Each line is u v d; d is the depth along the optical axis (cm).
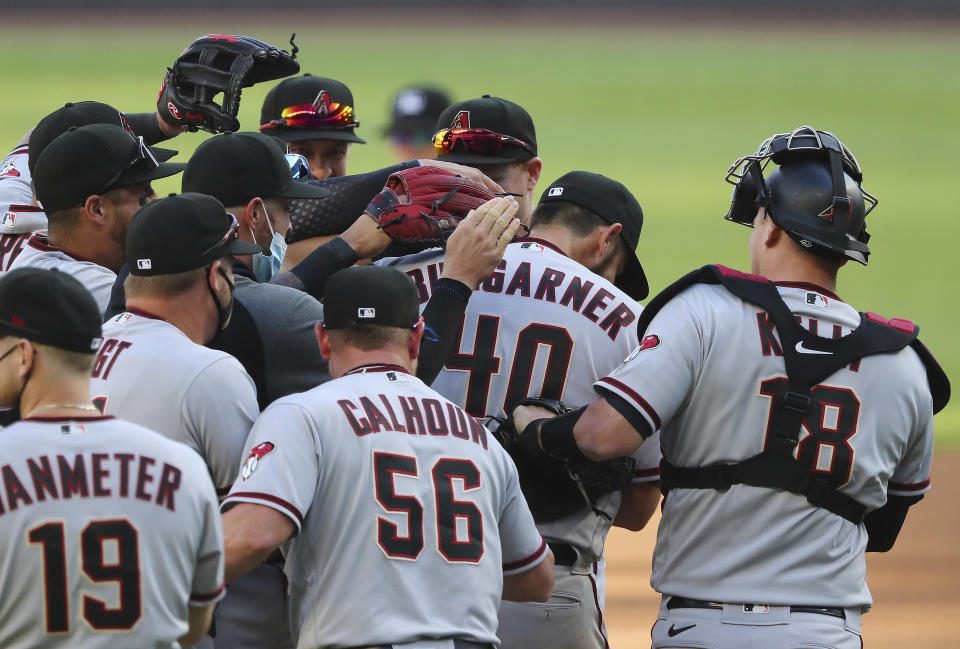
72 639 1003
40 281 1044
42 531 1002
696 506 1327
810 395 1289
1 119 11369
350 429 1180
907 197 9806
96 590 1007
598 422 1312
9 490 1005
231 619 1305
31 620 998
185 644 1095
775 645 1281
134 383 1208
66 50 18862
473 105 1688
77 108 1579
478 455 1224
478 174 1557
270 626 1317
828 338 1305
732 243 7425
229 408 1220
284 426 1168
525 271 1472
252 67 1587
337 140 2300
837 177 1330
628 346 1465
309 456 1161
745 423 1298
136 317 1241
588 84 17388
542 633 1435
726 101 16038
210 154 1380
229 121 1562
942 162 11606
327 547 1163
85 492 1018
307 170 1736
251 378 1297
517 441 1389
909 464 1385
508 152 1669
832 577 1301
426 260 1524
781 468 1291
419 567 1166
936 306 5922
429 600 1165
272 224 1391
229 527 1122
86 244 1438
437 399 1240
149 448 1051
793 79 18425
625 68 19500
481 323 1449
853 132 13462
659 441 1488
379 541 1157
